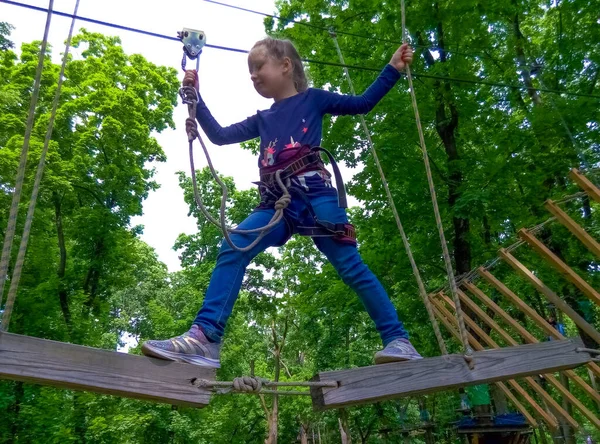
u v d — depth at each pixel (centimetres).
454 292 304
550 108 1005
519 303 654
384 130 1129
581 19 1077
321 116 326
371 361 2217
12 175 1230
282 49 332
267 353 3312
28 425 1154
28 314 1242
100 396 1372
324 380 265
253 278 2406
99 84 1503
